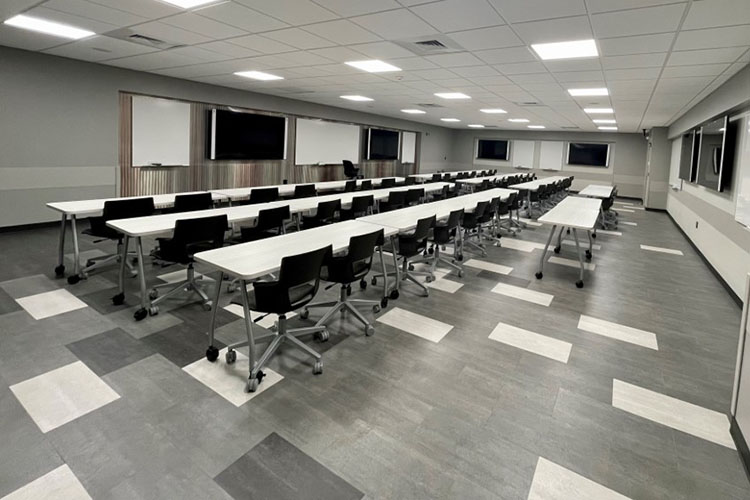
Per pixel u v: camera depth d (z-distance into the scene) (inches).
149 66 261.6
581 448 82.3
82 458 74.2
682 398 100.7
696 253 259.4
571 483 73.3
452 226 189.5
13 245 210.5
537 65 206.4
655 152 470.0
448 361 114.4
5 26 178.9
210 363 107.7
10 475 69.8
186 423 84.7
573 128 577.3
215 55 219.0
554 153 651.5
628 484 73.6
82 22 168.6
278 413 89.1
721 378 110.3
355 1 130.9
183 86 306.0
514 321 143.4
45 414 85.5
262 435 82.1
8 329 121.8
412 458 77.7
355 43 182.4
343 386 100.4
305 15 147.3
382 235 143.8
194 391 95.7
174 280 168.1
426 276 184.9
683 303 167.9
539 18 138.0
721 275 197.6
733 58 171.0
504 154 690.2
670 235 319.9
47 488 67.5
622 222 382.6
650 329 140.9
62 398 91.0
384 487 70.6
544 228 325.4
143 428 82.6
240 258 107.2
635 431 88.1
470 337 129.7
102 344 115.0
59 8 151.6
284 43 187.8
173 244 133.6
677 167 390.3
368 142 509.4
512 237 286.8
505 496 69.9
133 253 195.5
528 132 665.6
